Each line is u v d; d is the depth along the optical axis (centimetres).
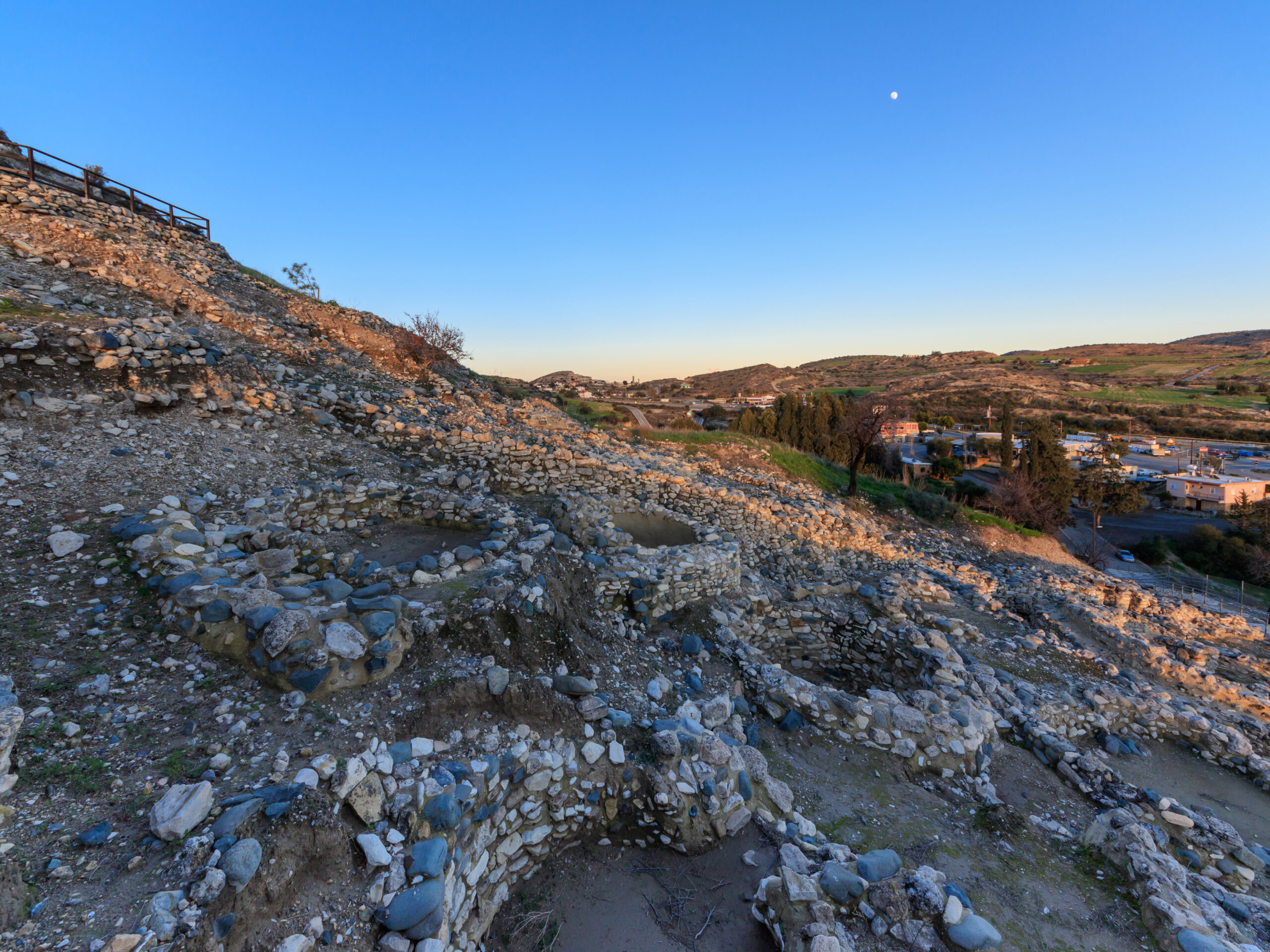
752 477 2394
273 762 384
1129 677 1096
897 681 1004
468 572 687
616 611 884
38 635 447
